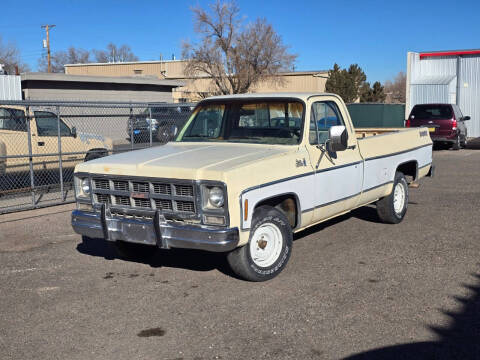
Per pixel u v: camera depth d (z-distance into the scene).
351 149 6.75
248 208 5.11
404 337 4.21
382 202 7.79
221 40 38.53
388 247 6.78
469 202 9.63
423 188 11.31
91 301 5.11
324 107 6.47
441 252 6.51
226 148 6.06
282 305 4.89
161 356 3.98
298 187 5.76
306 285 5.41
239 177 5.03
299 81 47.44
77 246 7.15
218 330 4.39
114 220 5.52
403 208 8.18
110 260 6.48
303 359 3.88
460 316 4.61
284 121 6.23
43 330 4.48
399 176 8.02
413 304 4.88
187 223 5.13
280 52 39.25
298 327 4.42
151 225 5.24
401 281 5.50
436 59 29.27
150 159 5.59
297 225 5.89
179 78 47.31
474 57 28.25
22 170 10.92
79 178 5.86
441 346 4.07
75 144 11.59
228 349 4.06
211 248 4.94
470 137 28.61
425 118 20.14
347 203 6.71
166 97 31.70
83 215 5.77
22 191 9.41
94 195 5.73
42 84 26.23
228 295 5.18
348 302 4.94
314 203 6.05
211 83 40.47
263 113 6.37
